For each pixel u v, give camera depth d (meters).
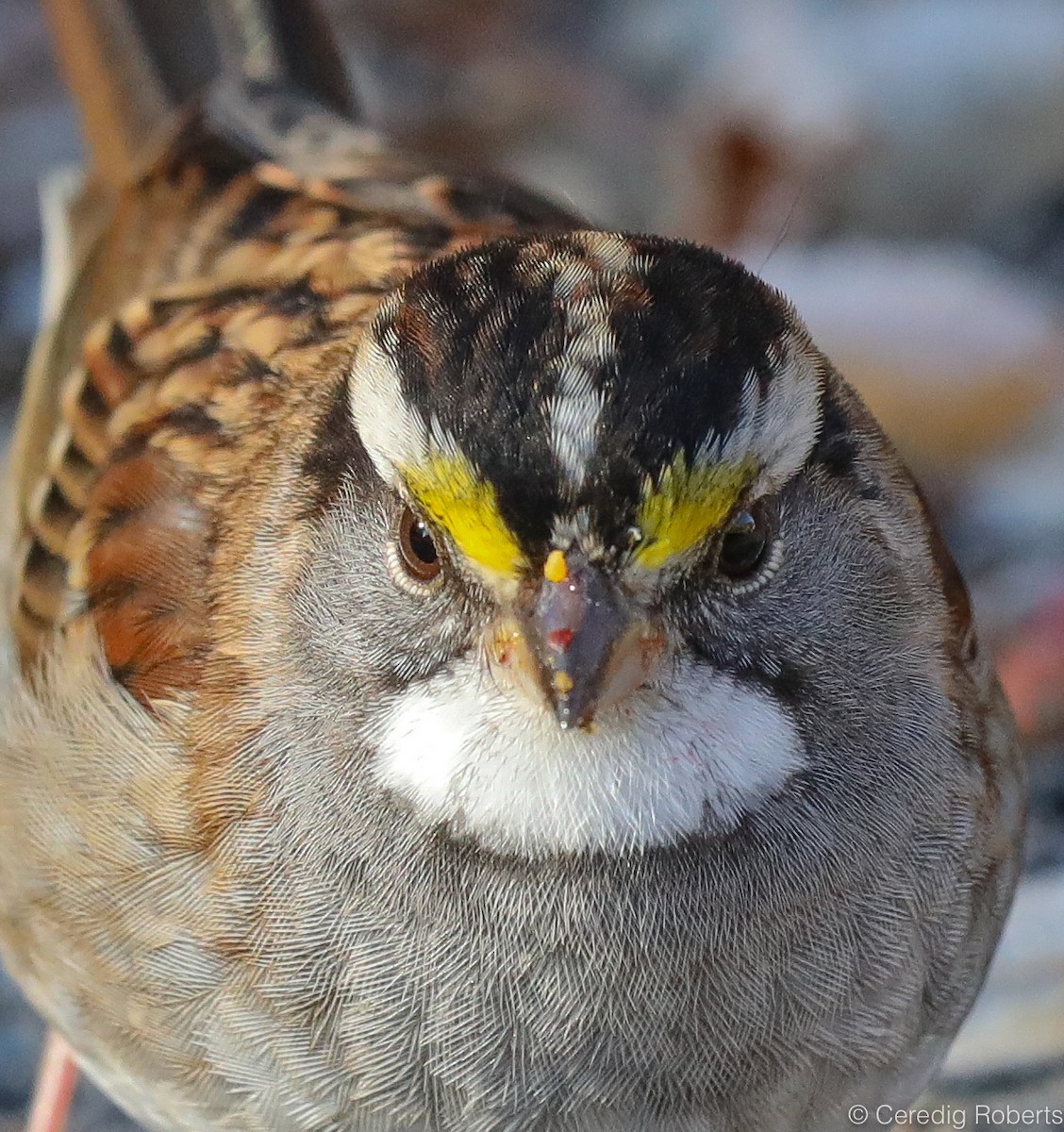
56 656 1.11
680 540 1.08
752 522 1.08
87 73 1.15
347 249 1.12
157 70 1.15
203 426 1.10
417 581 1.08
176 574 1.10
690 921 1.09
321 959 1.09
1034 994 1.13
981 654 1.10
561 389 1.08
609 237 1.08
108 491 1.11
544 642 1.08
